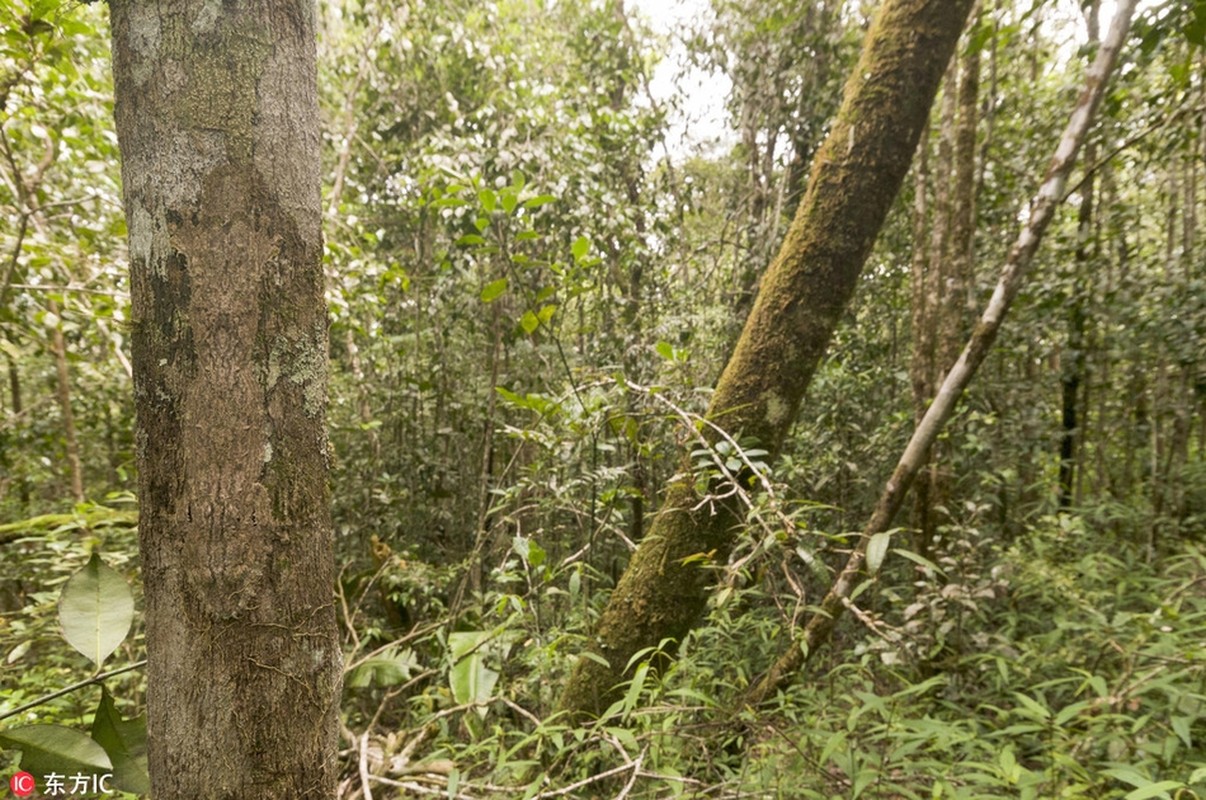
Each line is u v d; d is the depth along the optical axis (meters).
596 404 2.55
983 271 4.78
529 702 2.77
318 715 0.89
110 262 2.97
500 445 5.37
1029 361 5.26
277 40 0.82
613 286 5.63
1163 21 2.43
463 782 1.96
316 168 0.88
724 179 6.19
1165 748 1.68
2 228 2.86
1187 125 3.69
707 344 4.75
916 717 2.35
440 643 2.82
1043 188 2.35
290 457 0.84
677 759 2.01
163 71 0.78
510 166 4.34
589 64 6.04
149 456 0.81
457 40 4.80
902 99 2.20
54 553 2.99
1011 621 2.93
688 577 2.33
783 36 4.88
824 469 4.32
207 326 0.79
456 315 5.28
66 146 3.00
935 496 3.53
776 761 1.88
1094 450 5.84
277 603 0.84
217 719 0.82
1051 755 1.75
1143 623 2.25
